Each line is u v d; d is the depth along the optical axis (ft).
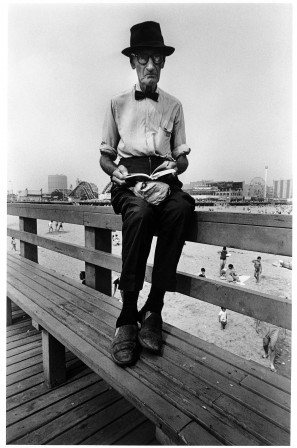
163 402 4.10
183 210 5.19
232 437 3.49
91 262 9.00
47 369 7.55
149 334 5.26
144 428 6.29
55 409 6.81
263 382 4.42
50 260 72.28
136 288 5.14
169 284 5.29
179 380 4.46
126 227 5.14
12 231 14.40
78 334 6.00
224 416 3.80
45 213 11.49
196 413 3.86
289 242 4.51
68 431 6.18
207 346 5.45
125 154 6.27
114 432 6.15
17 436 6.02
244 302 5.17
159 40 5.85
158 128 6.14
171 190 5.70
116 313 6.97
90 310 7.16
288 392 4.19
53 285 9.29
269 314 4.83
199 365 4.86
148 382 4.46
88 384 7.73
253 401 4.02
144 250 5.16
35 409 6.78
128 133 6.12
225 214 5.33
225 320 34.50
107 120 6.39
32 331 10.67
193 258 82.94
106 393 7.39
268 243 4.77
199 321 37.11
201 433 3.60
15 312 12.39
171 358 5.07
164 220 5.29
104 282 9.42
